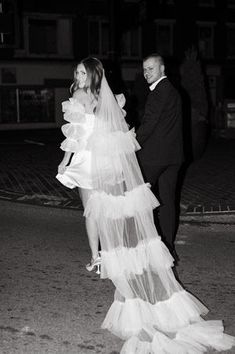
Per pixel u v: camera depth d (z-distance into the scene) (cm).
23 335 365
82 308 412
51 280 477
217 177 1025
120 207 367
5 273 498
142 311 351
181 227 665
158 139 509
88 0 2761
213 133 1947
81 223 693
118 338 360
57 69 2702
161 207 530
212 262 532
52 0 2681
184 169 1095
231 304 423
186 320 355
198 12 2950
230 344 346
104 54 2850
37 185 963
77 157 451
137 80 1509
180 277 488
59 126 2738
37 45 2689
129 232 367
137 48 2884
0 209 777
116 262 362
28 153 1510
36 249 575
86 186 445
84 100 436
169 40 2959
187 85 1186
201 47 3003
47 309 411
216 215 724
